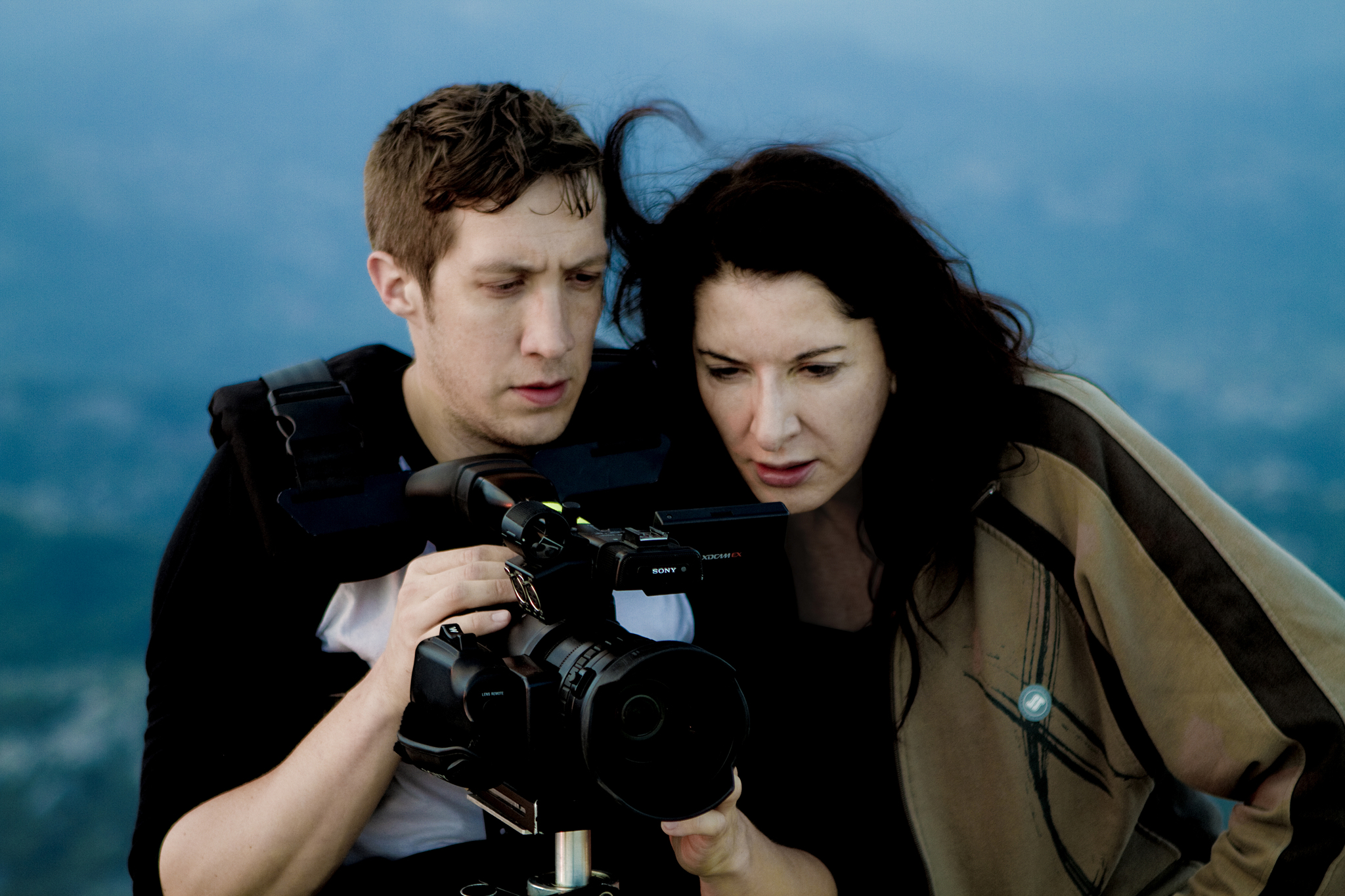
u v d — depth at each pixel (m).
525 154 1.51
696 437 1.89
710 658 1.26
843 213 1.66
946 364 1.78
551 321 1.56
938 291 1.75
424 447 1.75
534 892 1.37
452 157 1.52
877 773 1.88
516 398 1.61
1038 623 1.77
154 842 1.59
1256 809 1.60
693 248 1.71
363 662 1.66
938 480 1.81
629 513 1.81
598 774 1.20
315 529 1.56
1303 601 1.59
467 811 1.65
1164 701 1.67
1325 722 1.53
